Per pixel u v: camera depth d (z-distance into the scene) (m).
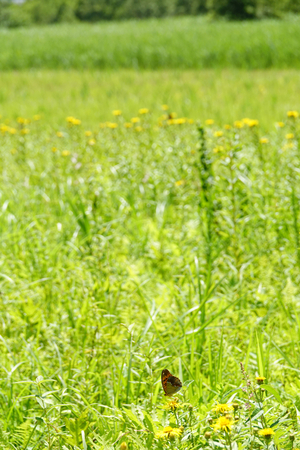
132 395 2.71
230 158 4.61
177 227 5.02
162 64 28.14
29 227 5.21
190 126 8.64
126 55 29.00
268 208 4.86
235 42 27.66
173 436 1.94
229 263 4.27
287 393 2.76
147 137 7.90
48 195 6.70
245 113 11.66
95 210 5.07
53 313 3.80
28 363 3.19
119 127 8.41
